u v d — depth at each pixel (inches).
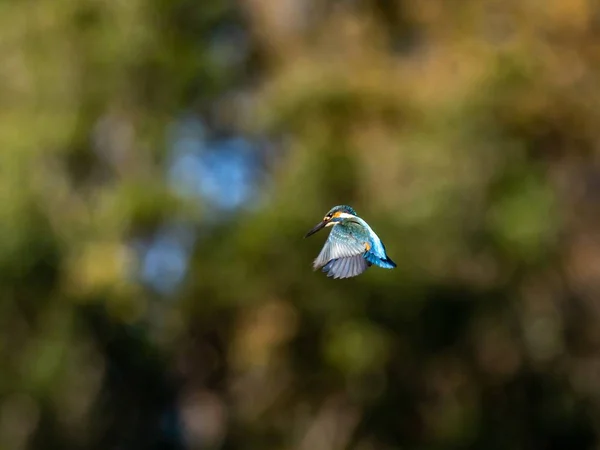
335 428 1186.0
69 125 1154.7
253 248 1096.8
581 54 1156.5
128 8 1211.9
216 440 1305.4
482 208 1085.1
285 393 1184.8
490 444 1207.6
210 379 1273.4
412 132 1095.0
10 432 1202.0
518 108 1100.5
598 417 1261.1
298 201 1083.3
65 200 1159.0
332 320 1096.8
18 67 1189.1
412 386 1160.2
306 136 1106.7
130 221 1149.1
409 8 1211.9
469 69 1114.1
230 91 1273.4
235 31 1299.2
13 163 1120.2
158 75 1227.9
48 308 1148.5
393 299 1079.0
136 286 1150.3
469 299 1106.7
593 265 1178.0
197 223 1160.2
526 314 1155.3
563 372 1229.7
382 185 1077.1
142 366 1229.7
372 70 1149.7
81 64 1200.8
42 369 1161.4
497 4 1183.6
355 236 471.8
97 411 1236.5
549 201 1103.0
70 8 1192.8
